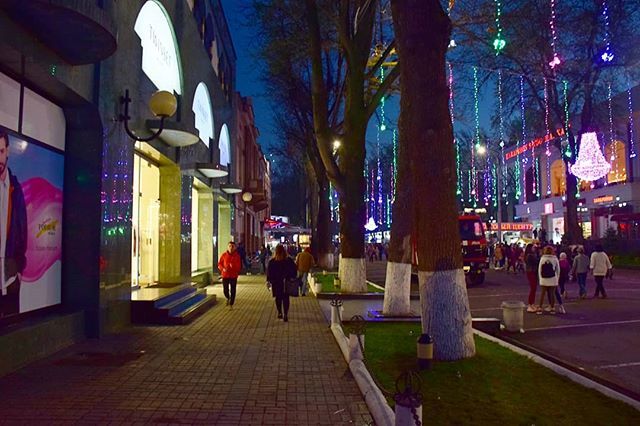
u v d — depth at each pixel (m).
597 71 32.47
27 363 7.75
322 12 19.00
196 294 15.26
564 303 17.17
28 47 7.40
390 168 62.84
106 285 10.13
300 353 8.92
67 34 7.49
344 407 6.03
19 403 5.98
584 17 29.41
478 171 57.06
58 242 9.50
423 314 8.21
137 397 6.30
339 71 26.27
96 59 8.43
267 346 9.50
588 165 26.69
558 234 49.31
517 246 32.06
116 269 10.68
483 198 63.12
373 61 20.44
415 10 8.20
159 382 6.98
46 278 9.06
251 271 33.41
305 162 38.69
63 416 5.57
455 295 8.05
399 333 10.77
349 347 7.89
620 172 41.75
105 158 9.94
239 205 34.84
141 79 12.20
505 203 70.56
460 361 7.88
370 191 67.44
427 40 8.15
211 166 18.42
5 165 7.70
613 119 40.72
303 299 17.77
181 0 15.86
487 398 6.24
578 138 35.00
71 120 9.64
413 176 8.31
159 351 8.91
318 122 17.72
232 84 30.44
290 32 22.17
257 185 39.38
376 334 10.62
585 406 6.00
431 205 8.09
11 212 7.87
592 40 30.77
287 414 5.78
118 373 7.39
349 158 17.94
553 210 49.03
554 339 11.25
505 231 54.19
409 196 13.20
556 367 7.57
